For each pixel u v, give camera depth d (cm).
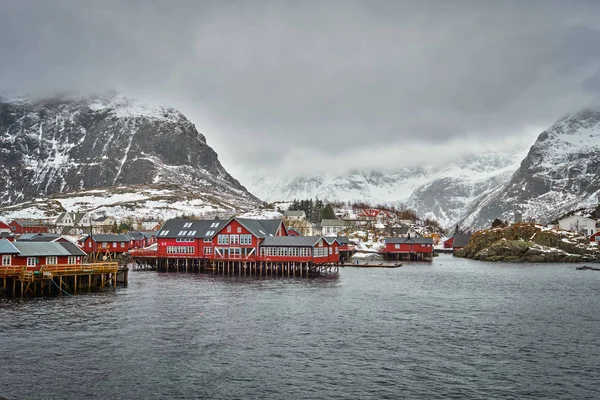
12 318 5972
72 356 4516
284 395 3700
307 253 11369
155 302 7244
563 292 8600
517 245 17562
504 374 4141
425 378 4044
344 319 6131
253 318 6147
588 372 4194
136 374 4091
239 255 11925
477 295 8194
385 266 14588
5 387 3800
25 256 8094
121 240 15462
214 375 4084
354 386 3872
